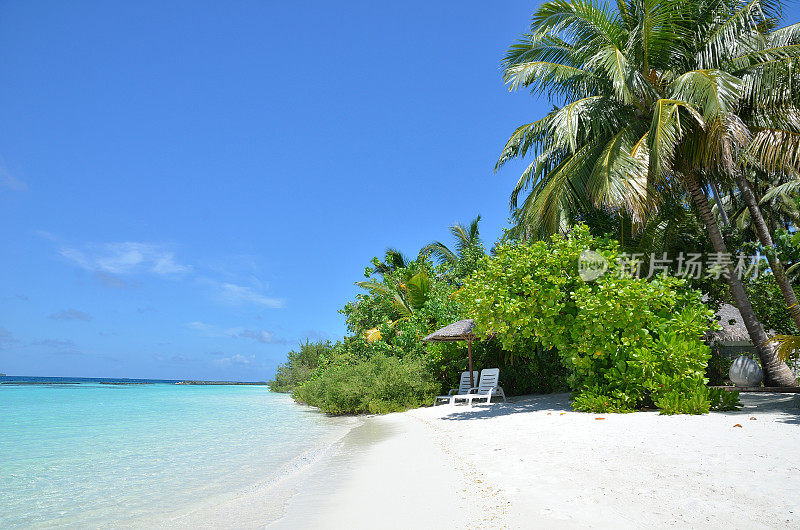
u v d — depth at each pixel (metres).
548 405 11.86
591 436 6.76
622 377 9.45
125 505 5.09
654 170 11.23
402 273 24.95
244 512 4.47
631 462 5.00
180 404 26.39
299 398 27.27
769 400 10.02
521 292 10.24
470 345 15.20
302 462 7.37
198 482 6.22
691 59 12.84
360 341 24.00
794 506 3.39
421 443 7.96
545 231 13.24
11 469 7.36
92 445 10.01
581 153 13.19
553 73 12.99
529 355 15.28
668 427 7.05
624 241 14.38
